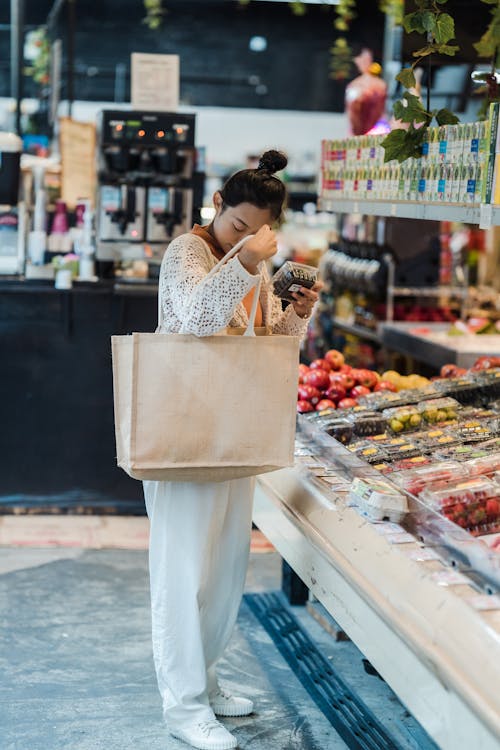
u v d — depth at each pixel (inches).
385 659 105.6
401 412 153.7
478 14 195.5
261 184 121.2
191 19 399.2
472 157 120.5
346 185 173.5
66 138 246.1
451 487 120.7
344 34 403.2
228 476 122.4
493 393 164.7
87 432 237.9
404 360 285.1
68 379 236.1
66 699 143.9
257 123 554.6
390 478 129.3
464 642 90.4
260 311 134.1
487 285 302.5
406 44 203.2
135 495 241.0
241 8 398.9
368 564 112.7
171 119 234.2
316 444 154.3
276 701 145.8
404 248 284.0
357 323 307.9
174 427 118.9
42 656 158.1
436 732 93.1
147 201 235.8
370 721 137.9
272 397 121.3
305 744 133.3
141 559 207.2
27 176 243.9
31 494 238.2
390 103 234.1
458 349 233.6
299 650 162.4
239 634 170.4
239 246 115.7
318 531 128.6
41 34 381.7
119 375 120.5
